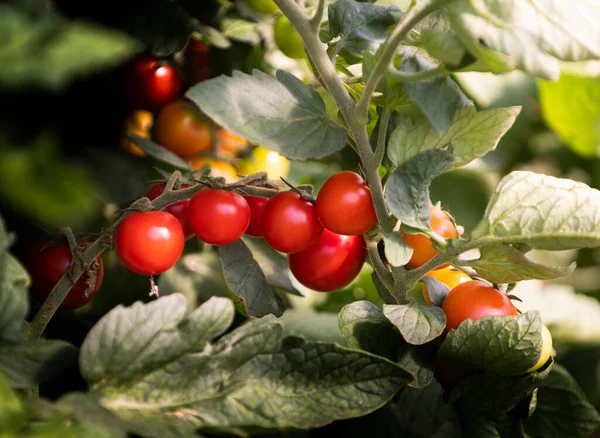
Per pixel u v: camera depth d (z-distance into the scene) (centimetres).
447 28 47
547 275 44
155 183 47
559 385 51
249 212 46
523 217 44
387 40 41
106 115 48
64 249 46
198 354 40
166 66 53
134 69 52
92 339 39
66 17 49
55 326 51
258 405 40
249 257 49
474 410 48
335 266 48
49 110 43
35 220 46
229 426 40
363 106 42
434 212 48
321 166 85
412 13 41
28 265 46
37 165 35
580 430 51
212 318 41
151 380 40
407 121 44
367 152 44
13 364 39
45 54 33
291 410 40
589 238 43
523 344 44
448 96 42
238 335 41
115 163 47
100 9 50
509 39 39
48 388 43
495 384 46
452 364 46
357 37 47
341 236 48
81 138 45
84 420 36
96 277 47
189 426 39
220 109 41
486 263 44
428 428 50
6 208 46
